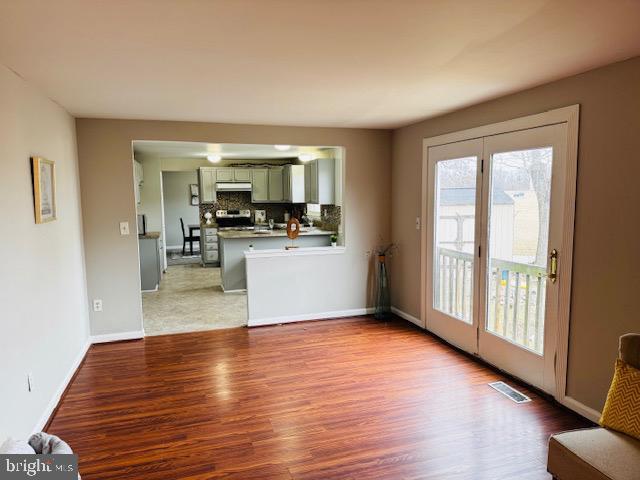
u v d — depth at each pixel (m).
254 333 4.72
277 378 3.55
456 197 4.10
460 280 4.13
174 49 2.27
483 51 2.34
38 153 2.98
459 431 2.73
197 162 9.55
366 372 3.65
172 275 8.22
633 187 2.46
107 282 4.41
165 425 2.84
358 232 5.25
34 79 2.77
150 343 4.43
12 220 2.44
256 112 4.05
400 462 2.42
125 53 2.32
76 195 4.06
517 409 2.99
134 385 3.45
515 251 3.40
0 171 2.30
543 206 3.11
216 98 3.44
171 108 3.82
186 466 2.41
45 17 1.84
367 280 5.36
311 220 8.47
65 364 3.42
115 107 3.74
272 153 8.04
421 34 2.08
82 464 2.43
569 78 2.84
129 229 4.43
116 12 1.80
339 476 2.31
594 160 2.69
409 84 3.04
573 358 2.90
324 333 4.69
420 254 4.74
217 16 1.85
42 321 2.89
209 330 4.84
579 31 2.05
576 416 2.88
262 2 1.72
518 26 1.98
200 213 9.66
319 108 3.88
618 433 1.97
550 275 3.03
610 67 2.57
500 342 3.60
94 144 4.26
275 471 2.36
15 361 2.40
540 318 3.22
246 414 2.97
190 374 3.65
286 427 2.80
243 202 9.92
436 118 4.36
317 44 2.22
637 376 2.00
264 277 4.95
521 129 3.25
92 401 3.18
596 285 2.71
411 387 3.35
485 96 3.43
